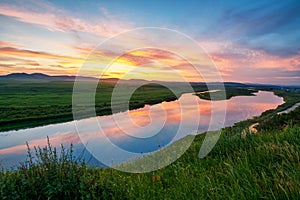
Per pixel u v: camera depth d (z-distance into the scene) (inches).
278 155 138.9
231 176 118.6
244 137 204.5
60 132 1132.5
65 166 135.4
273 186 101.2
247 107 1964.8
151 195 128.0
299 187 92.2
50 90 3902.6
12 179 122.9
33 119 1534.2
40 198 121.2
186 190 122.7
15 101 2490.2
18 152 792.9
